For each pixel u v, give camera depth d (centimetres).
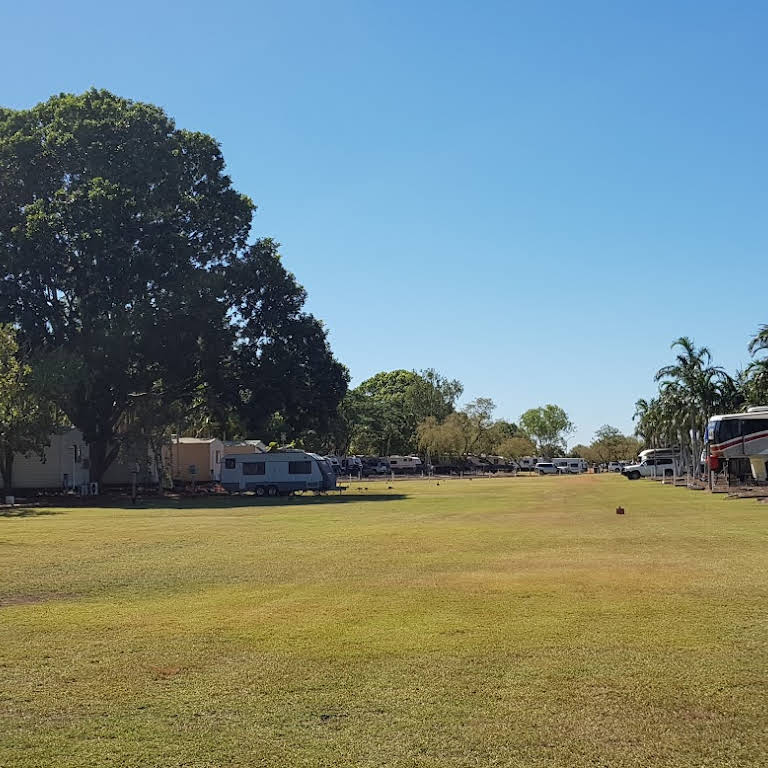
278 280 5544
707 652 891
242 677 831
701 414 5909
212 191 5472
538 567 1564
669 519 2706
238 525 2781
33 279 4884
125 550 1992
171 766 612
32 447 4578
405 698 757
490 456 11981
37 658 920
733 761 607
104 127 4912
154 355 5025
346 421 10900
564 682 795
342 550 1936
